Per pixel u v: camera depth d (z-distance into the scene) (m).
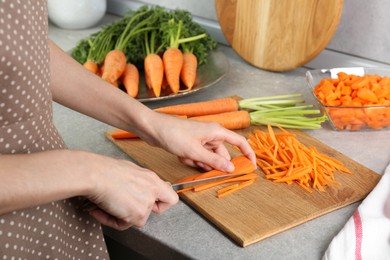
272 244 0.88
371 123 1.20
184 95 1.33
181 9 1.79
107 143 1.19
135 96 1.36
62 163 0.69
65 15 1.75
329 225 0.93
